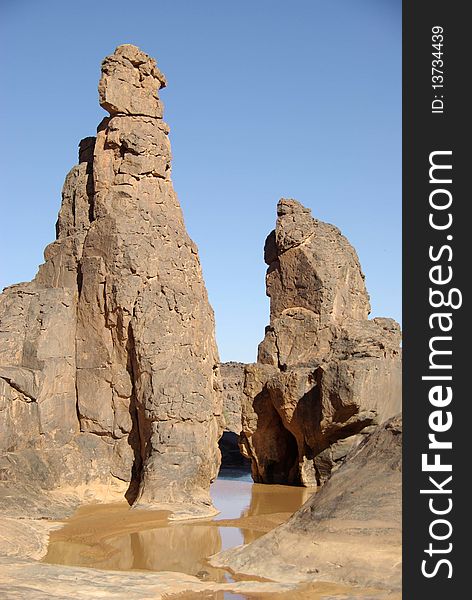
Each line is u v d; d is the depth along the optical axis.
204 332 34.19
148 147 35.09
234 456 61.88
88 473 31.08
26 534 23.39
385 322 44.34
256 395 45.78
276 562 18.48
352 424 38.41
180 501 28.45
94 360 32.72
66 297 33.66
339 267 46.31
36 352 31.53
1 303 33.41
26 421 30.11
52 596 15.52
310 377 41.81
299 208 47.53
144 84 35.78
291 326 45.59
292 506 33.25
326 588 16.48
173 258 34.03
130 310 32.16
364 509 18.20
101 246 33.38
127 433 32.09
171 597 16.20
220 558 20.36
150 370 30.84
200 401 30.62
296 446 45.31
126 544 23.23
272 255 48.62
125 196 34.19
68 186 37.12
